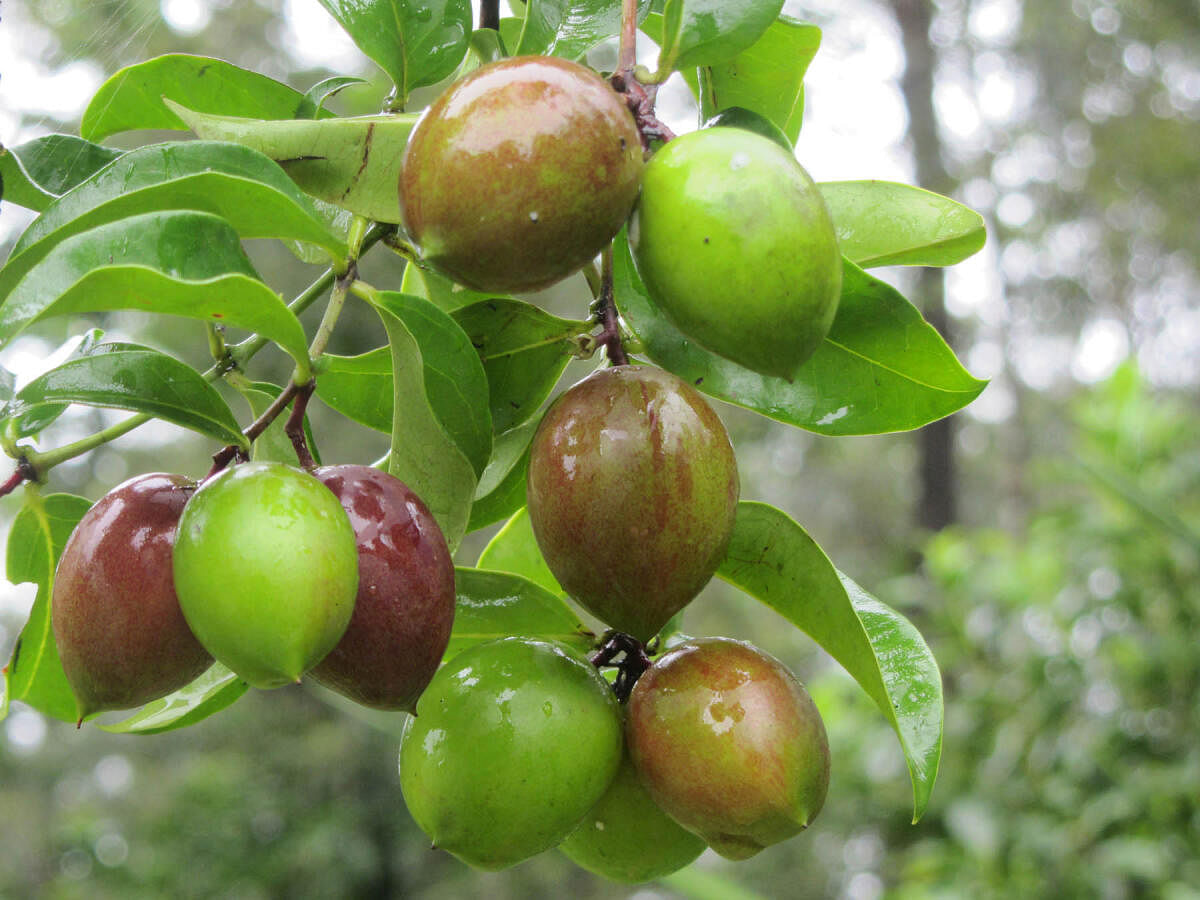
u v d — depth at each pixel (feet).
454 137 0.76
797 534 0.91
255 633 0.75
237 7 5.41
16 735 8.53
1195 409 8.87
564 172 0.76
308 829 7.77
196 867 7.54
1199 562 2.87
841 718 3.48
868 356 0.94
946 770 3.28
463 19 0.97
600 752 0.87
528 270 0.77
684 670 0.87
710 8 0.89
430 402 0.90
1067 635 3.11
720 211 0.77
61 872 8.18
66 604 0.80
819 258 0.77
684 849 0.93
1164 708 2.97
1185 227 9.19
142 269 0.74
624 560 0.81
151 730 0.93
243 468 0.78
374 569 0.79
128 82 1.04
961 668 3.56
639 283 0.96
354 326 6.10
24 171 0.95
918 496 7.79
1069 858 2.91
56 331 3.74
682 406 0.83
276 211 0.81
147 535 0.80
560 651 0.89
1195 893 2.64
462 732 0.85
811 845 5.77
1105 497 3.08
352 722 8.20
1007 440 9.70
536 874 7.55
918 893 3.08
